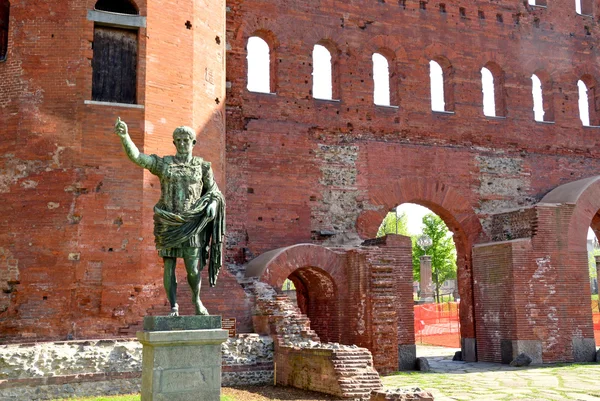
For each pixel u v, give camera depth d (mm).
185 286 18344
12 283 17078
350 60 26500
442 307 40906
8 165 17641
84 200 17281
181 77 19031
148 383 9203
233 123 24188
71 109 17672
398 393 12250
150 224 17766
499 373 21062
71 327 16719
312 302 23781
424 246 52219
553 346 23984
